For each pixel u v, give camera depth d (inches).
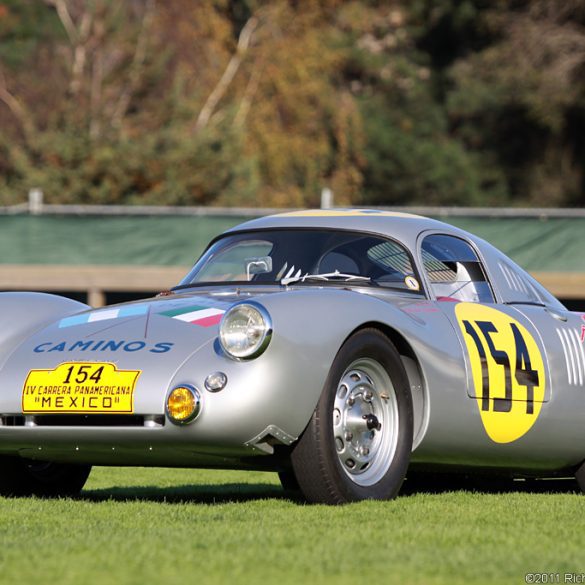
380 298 629.3
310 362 552.7
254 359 545.3
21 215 1831.9
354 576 380.5
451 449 634.8
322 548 428.5
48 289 1802.4
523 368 668.7
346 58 4709.6
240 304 552.1
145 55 3604.8
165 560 404.5
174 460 573.9
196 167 3127.5
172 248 1817.2
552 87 4579.2
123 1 3619.6
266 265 670.5
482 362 642.2
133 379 555.5
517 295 712.4
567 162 5007.4
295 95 3897.6
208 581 370.6
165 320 591.8
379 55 5044.3
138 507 572.4
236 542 440.8
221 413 542.0
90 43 3538.4
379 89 5152.6
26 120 3243.1
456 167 4931.1
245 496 666.2
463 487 775.7
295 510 546.9
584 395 709.3
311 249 670.5
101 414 560.4
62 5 3695.9
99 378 561.6
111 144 3068.4
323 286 644.1
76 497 661.9
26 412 574.9
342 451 579.2
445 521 514.6
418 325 618.5
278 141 3796.8
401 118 5098.4
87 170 3016.7
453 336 636.1
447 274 679.1
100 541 442.0
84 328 604.7
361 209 715.4
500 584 373.4
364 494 579.5
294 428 553.6
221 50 3804.1
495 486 781.9
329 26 4830.2
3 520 519.8
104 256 1825.8
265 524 495.2
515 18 4845.0
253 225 703.7
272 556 412.5
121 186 3043.8
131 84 3572.8
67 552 419.8
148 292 1857.8
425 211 1715.1
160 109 3523.6
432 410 613.3
